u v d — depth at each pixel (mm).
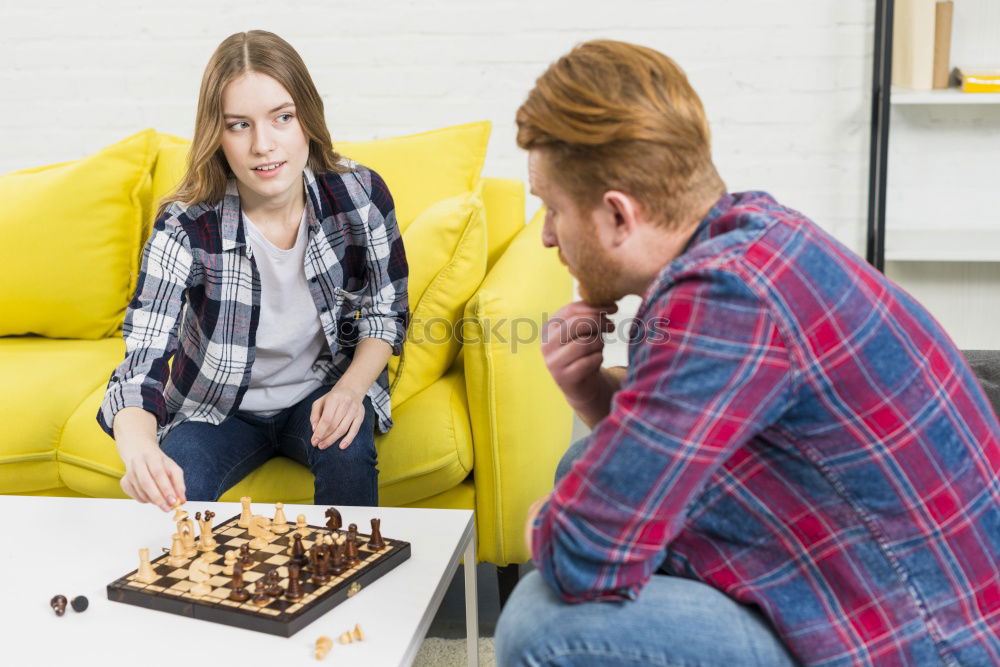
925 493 966
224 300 1746
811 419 964
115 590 1251
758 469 1004
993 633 978
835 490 980
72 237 2279
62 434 1952
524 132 1042
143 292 1670
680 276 958
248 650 1128
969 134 2863
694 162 1005
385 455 1830
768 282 935
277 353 1819
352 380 1738
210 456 1724
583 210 1028
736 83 2895
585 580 990
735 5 2844
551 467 1981
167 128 3100
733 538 1023
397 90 3006
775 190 2955
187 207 1718
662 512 954
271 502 1809
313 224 1771
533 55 2943
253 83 1624
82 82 3082
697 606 1012
